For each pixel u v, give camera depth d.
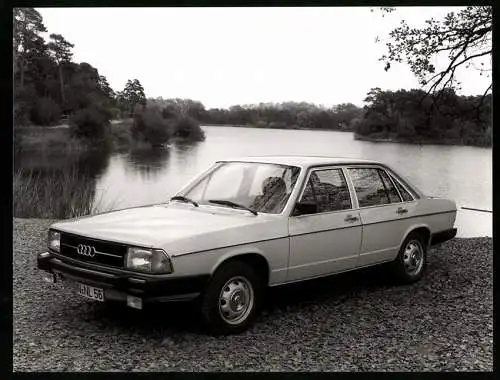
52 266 5.08
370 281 6.94
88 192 13.81
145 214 5.47
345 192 5.96
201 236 4.68
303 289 6.52
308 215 5.48
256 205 5.50
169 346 4.60
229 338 4.80
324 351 4.58
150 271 4.47
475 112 13.55
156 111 38.94
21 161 31.84
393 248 6.45
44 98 40.94
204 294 4.73
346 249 5.83
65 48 42.16
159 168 26.70
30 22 40.44
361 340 4.86
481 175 19.91
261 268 5.21
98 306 5.68
